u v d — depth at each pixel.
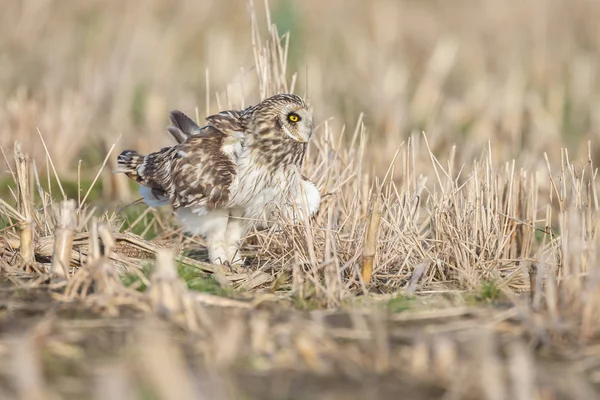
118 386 7.83
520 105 23.45
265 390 8.21
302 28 29.98
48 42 31.34
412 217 13.23
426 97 24.92
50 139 19.42
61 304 10.16
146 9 34.66
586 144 20.66
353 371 8.62
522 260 12.60
